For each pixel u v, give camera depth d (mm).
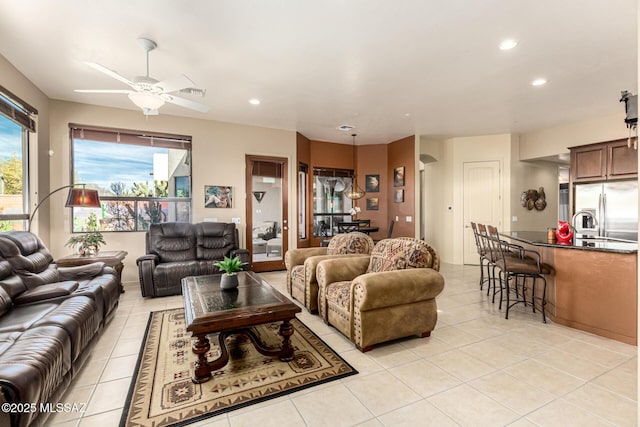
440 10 2301
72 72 3383
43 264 2912
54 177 4223
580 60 3104
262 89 3855
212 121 5254
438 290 2766
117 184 4652
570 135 5488
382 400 1908
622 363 2344
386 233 7016
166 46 2822
